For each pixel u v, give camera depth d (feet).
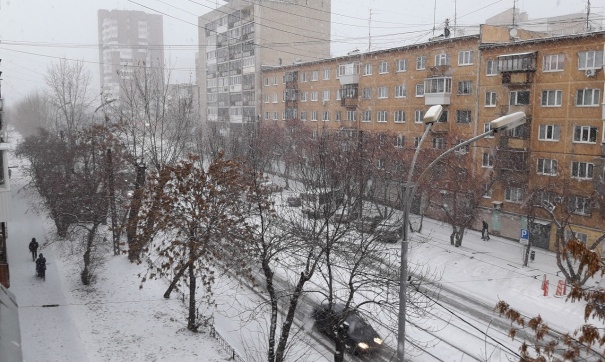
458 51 128.77
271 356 51.11
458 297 77.71
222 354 58.90
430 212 132.57
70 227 109.29
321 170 70.38
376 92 159.22
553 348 26.37
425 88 136.36
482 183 112.98
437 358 58.29
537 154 108.88
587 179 99.50
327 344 62.59
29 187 155.02
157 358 57.41
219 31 256.73
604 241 94.99
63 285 82.07
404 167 118.73
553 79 106.11
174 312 71.97
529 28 158.92
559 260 83.51
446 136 130.62
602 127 97.60
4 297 21.94
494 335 64.28
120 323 67.26
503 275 87.81
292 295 54.08
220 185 62.69
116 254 98.07
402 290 37.63
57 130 209.05
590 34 98.73
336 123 180.96
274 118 220.23
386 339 63.36
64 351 58.54
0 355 16.58
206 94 276.82
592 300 25.05
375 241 63.67
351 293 52.26
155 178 63.62
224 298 77.97
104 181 96.17
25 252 101.09
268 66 226.17
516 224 112.27
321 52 238.27
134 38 506.48
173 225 61.62
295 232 58.75
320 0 235.81
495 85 119.24
